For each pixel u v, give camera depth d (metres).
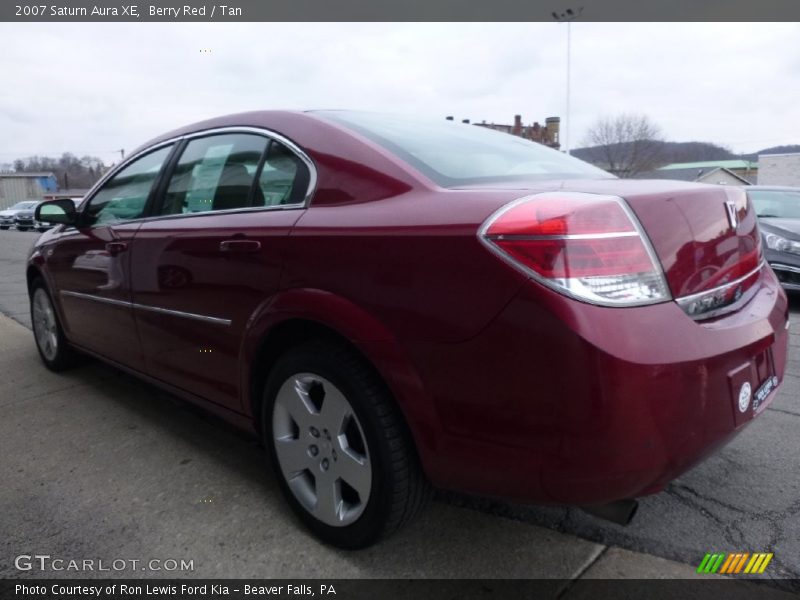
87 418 3.35
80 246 3.45
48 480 2.65
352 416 1.96
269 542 2.17
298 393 2.13
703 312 1.75
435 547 2.13
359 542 2.01
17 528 2.28
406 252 1.77
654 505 2.37
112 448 2.96
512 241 1.58
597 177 2.61
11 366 4.39
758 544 2.11
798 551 2.07
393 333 1.78
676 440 1.58
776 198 7.23
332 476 2.06
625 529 2.21
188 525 2.28
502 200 1.71
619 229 1.59
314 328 2.09
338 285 1.93
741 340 1.77
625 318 1.53
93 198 3.52
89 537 2.21
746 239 2.09
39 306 4.21
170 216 2.82
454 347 1.67
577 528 2.23
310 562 2.05
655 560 2.04
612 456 1.52
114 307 3.14
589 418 1.50
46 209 3.39
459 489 1.79
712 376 1.64
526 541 2.15
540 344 1.53
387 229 1.84
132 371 3.19
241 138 2.61
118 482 2.62
